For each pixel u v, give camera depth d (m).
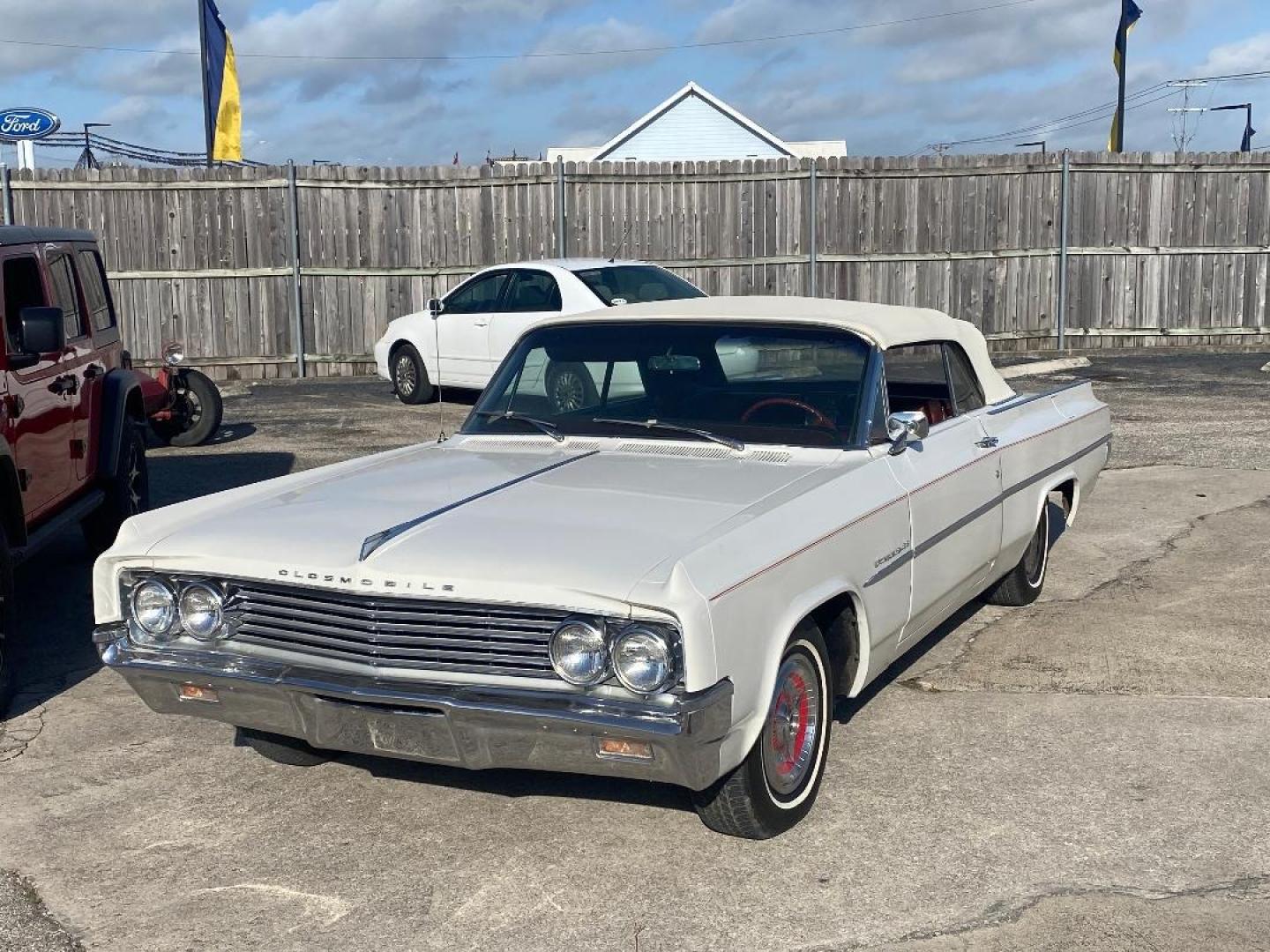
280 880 4.14
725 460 5.02
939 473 5.30
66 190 17.09
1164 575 7.56
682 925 3.81
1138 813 4.50
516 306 13.73
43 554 8.71
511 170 17.62
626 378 5.48
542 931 3.80
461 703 3.83
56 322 6.29
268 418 14.30
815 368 5.26
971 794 4.67
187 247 17.44
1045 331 18.94
